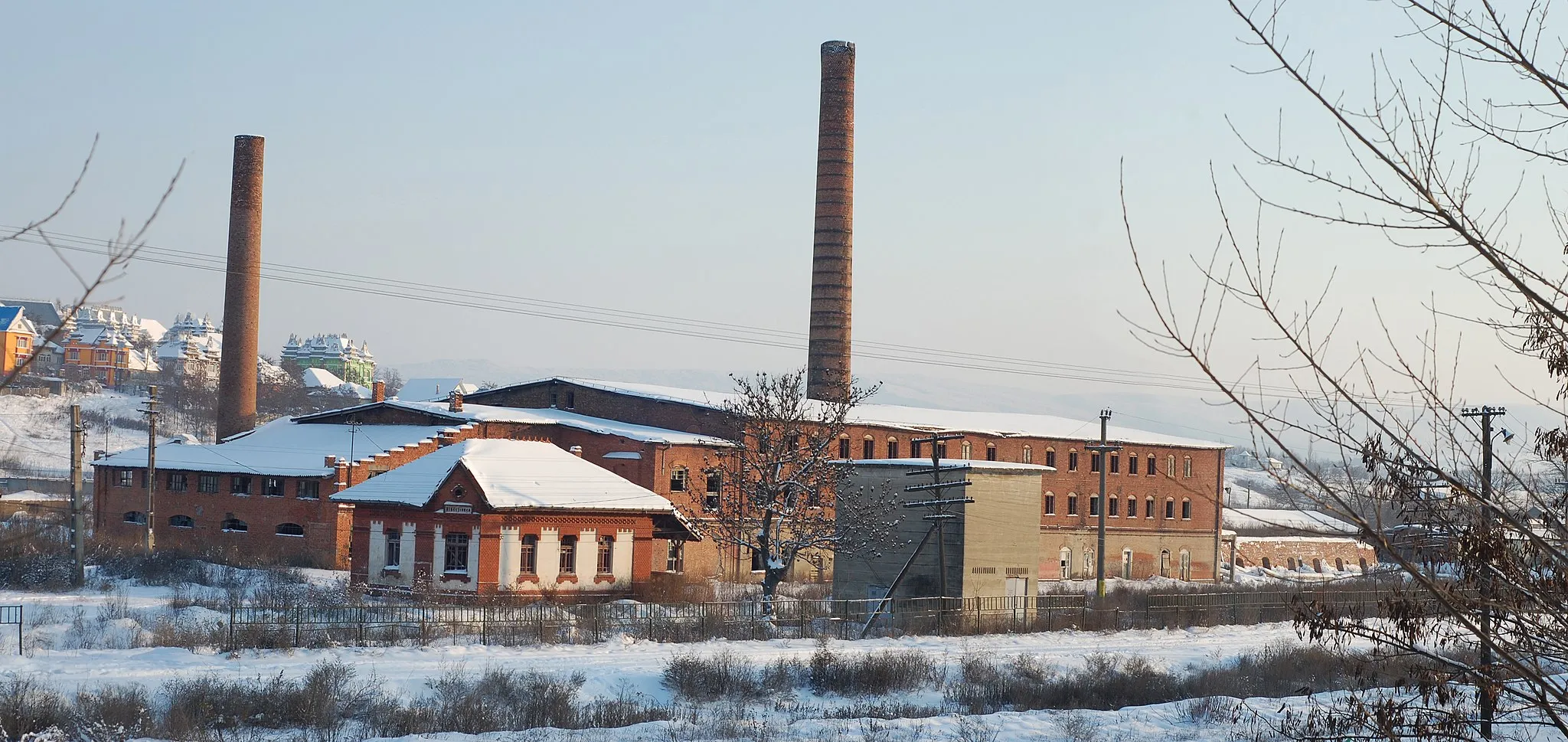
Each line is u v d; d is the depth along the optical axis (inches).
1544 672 319.6
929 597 1900.8
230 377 3440.0
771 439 2018.9
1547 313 289.0
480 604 1813.5
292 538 2442.2
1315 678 1275.8
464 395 3142.2
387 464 2452.0
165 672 1114.7
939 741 940.6
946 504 1839.3
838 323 3107.8
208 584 1985.7
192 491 2576.3
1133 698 1214.9
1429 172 258.4
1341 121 257.8
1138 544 3334.2
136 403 5196.9
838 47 3142.2
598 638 1456.7
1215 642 1688.0
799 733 969.5
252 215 3486.7
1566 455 291.1
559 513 1936.5
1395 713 350.9
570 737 922.7
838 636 1640.0
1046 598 2031.3
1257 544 3656.5
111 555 2134.6
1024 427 3319.4
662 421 2844.5
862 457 2896.2
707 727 983.6
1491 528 288.2
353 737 921.5
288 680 1073.5
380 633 1430.9
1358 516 264.4
